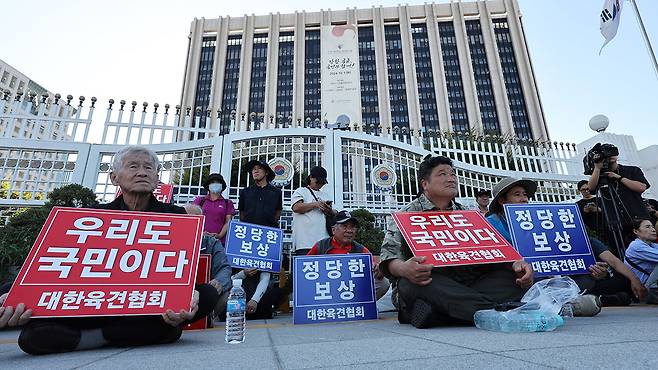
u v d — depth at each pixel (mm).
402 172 7000
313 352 1363
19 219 4750
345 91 58969
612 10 8484
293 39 72125
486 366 974
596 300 2676
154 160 2400
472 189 7141
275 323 3342
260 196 4824
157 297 1783
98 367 1174
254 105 66500
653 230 3891
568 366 929
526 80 66562
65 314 1616
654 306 3502
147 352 1518
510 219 3223
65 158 6285
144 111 6707
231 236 4184
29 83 53719
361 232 5762
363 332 2096
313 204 4605
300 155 6691
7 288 2332
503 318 1790
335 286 3410
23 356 1527
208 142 6488
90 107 6680
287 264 5602
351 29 63438
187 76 69562
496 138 9203
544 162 8672
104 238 1926
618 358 998
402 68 67812
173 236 2043
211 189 4918
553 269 3076
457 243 2354
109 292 1739
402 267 2217
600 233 5027
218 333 2484
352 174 6781
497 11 71750
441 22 71375
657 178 8695
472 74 65875
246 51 70375
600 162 4566
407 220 2514
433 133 8164
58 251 1802
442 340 1534
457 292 2084
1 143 6023
